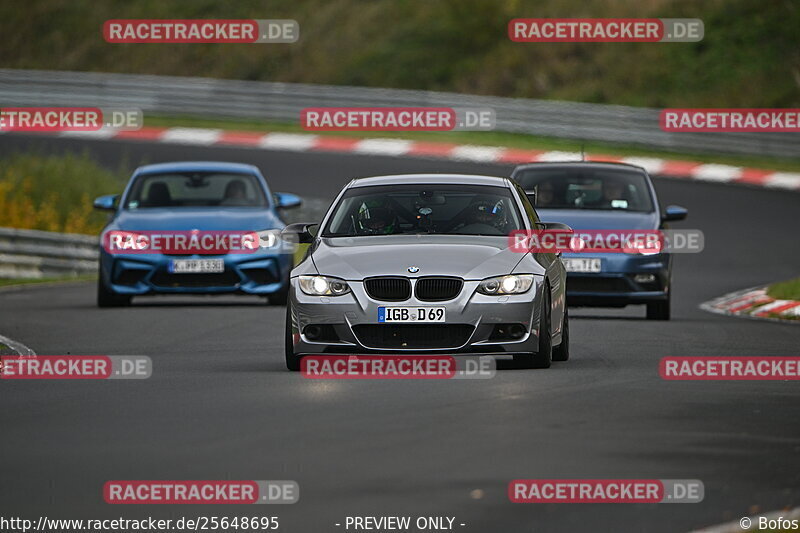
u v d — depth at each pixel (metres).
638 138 148.62
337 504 23.89
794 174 135.62
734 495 24.66
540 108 153.25
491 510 23.52
